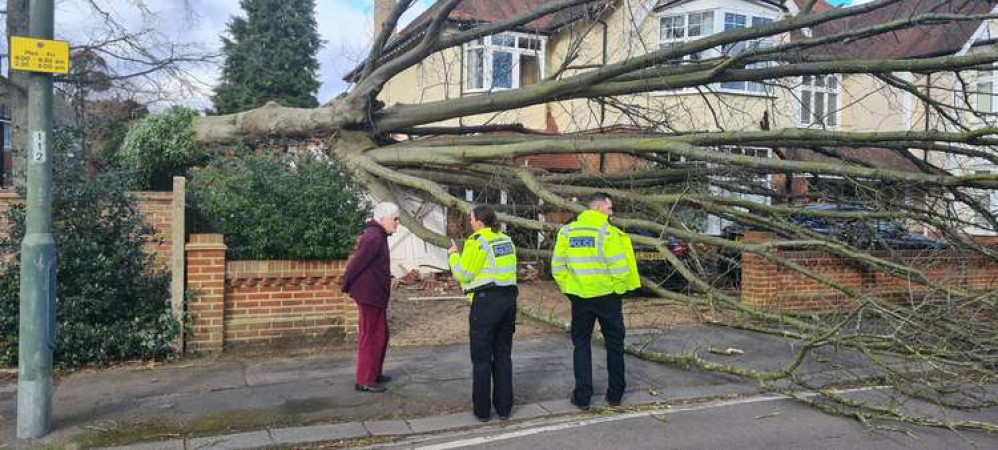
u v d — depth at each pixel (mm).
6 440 5098
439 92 19938
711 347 8500
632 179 11125
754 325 8641
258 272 7844
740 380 7148
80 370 7004
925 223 9883
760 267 10469
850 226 10398
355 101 11422
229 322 7816
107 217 7324
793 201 12055
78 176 7281
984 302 7047
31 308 5141
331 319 8188
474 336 5707
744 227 13680
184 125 14062
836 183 10812
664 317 10367
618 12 18438
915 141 9391
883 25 9023
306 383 6664
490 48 16797
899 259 10039
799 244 8352
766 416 5980
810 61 10180
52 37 5145
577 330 6133
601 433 5480
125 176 7547
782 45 9359
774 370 7484
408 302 11000
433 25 10430
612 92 10586
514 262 5859
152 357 7363
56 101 18031
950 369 6797
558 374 7219
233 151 11922
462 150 10672
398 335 8844
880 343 6930
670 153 9969
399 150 11430
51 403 5293
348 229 8109
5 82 15875
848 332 7371
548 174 11773
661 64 10578
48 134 5176
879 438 5438
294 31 31953
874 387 6945
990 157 10164
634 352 7430
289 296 8039
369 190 11422
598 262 5984
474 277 5707
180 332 7445
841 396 6207
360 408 5977
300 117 12344
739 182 10992
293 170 8648
